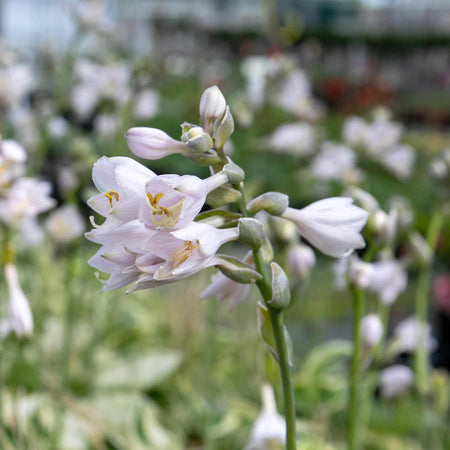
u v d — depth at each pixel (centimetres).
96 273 47
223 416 101
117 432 97
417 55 837
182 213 46
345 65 834
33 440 83
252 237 48
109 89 119
